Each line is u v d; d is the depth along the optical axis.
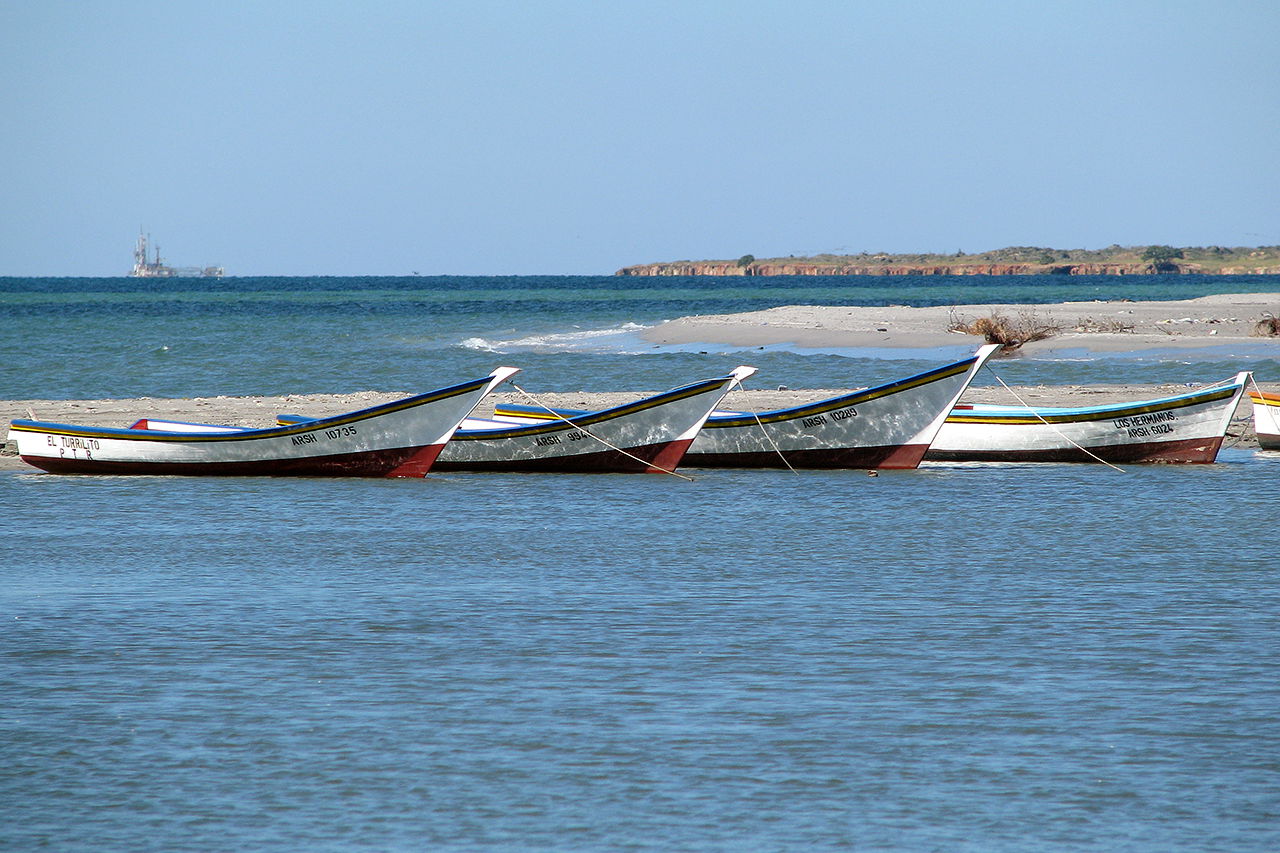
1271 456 95.00
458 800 31.59
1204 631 45.09
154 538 63.31
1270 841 29.52
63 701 38.22
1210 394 89.81
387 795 31.91
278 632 45.38
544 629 45.69
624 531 65.25
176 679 40.19
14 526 66.50
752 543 61.72
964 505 73.25
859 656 42.28
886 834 29.84
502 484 82.31
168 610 48.53
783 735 35.38
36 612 48.19
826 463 89.69
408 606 49.03
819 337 194.50
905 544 61.34
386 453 84.06
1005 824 30.28
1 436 98.12
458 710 37.34
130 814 30.95
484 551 59.91
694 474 87.62
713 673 40.53
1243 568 55.38
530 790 32.12
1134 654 42.38
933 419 87.69
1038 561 57.06
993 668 40.94
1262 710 37.03
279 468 84.38
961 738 35.12
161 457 84.75
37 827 30.31
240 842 29.64
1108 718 36.50
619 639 44.38
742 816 30.69
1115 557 57.97
